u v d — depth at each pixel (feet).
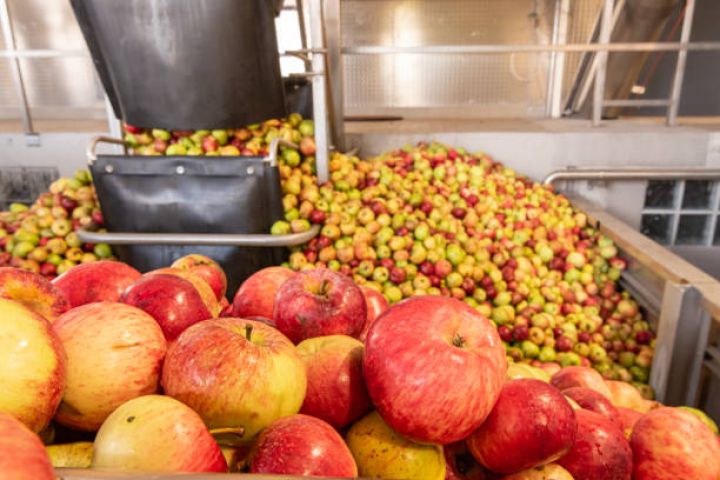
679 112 19.40
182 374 1.95
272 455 1.86
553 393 2.21
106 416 2.00
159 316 2.33
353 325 2.67
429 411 1.98
